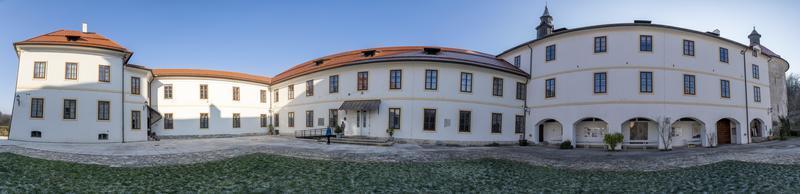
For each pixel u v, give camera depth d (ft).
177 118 115.55
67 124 85.05
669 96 88.69
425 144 89.40
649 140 92.12
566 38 97.25
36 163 50.19
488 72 98.27
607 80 90.22
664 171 54.90
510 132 101.40
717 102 93.91
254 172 49.08
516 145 100.53
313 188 41.11
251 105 127.95
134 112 97.19
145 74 101.71
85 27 100.22
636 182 46.83
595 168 59.00
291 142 89.81
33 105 83.97
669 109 88.22
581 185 45.14
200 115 118.01
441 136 90.99
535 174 52.90
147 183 42.01
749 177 46.62
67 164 51.44
